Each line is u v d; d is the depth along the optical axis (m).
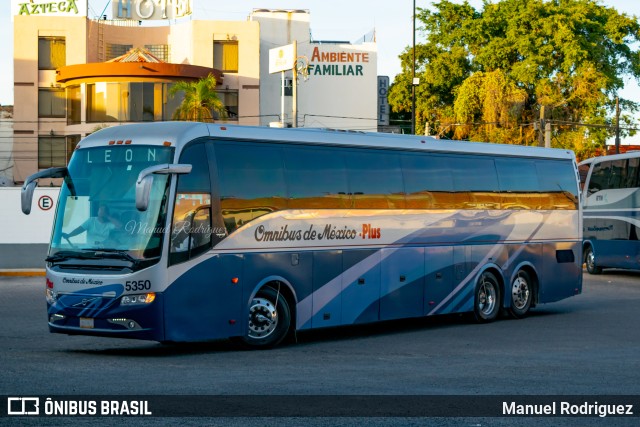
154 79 70.44
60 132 74.69
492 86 73.31
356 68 82.94
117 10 77.38
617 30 78.81
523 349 19.02
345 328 23.77
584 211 44.53
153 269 16.78
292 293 19.31
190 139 17.50
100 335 17.03
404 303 21.98
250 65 77.38
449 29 82.12
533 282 26.20
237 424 10.74
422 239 22.50
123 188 17.34
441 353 18.23
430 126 82.50
